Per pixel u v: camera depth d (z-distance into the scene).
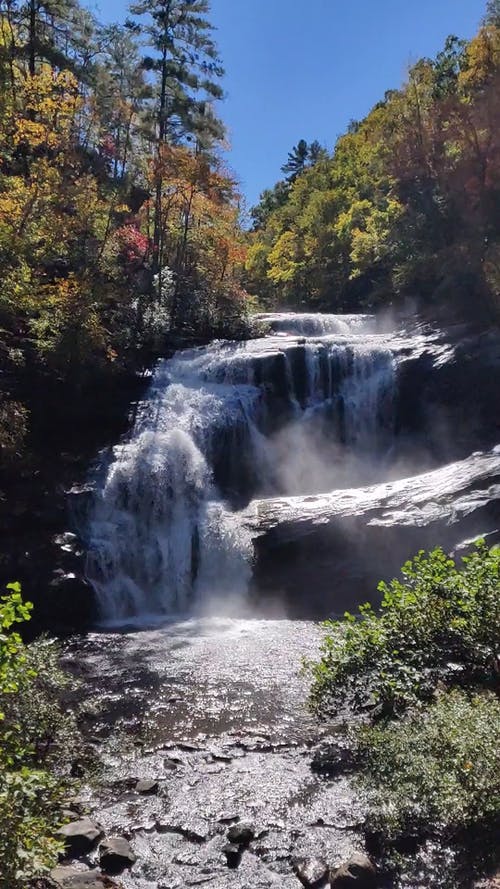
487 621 7.51
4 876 4.05
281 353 21.92
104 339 19.75
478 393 20.36
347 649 8.02
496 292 26.55
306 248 47.25
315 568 14.66
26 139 21.19
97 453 17.81
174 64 31.25
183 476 18.20
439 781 5.56
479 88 30.36
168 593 15.80
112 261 25.56
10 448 15.66
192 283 30.38
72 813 6.41
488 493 14.71
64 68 29.56
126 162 33.88
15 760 6.48
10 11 28.14
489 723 5.94
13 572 13.81
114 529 16.11
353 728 8.01
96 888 5.18
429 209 31.05
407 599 8.04
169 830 6.19
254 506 16.95
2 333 18.66
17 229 18.12
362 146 51.69
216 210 33.12
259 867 5.61
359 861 5.29
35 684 7.80
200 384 21.36
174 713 8.95
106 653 11.64
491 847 5.17
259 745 7.92
